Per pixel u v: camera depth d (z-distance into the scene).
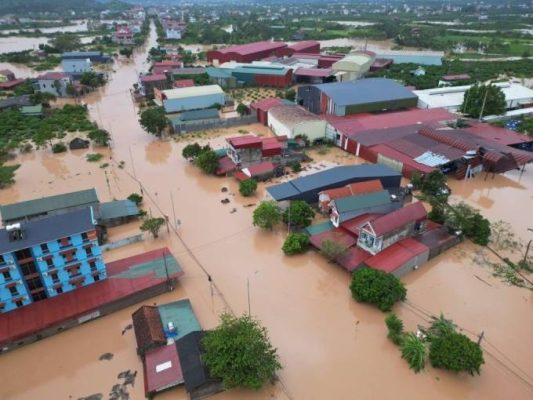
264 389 32.78
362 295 40.22
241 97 117.25
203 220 56.97
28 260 38.16
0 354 36.66
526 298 42.00
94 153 80.50
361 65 125.12
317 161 75.38
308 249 50.41
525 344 36.47
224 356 31.11
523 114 94.25
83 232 39.91
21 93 117.94
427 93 102.69
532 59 157.12
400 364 34.84
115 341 37.97
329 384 33.16
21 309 39.22
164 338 35.72
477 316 39.66
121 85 133.25
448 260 47.97
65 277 40.78
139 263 45.25
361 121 84.38
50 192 65.69
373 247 45.84
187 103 102.38
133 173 71.88
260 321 39.50
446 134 74.25
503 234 52.56
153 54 175.62
